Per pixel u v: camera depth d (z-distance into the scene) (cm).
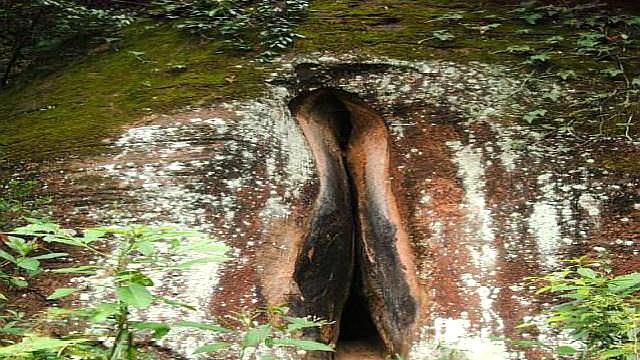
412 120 465
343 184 469
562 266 399
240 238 406
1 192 421
